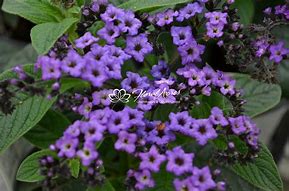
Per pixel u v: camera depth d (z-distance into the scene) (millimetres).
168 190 184
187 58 189
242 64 201
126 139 166
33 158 186
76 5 197
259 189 208
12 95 173
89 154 158
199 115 189
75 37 197
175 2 190
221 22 191
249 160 179
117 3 221
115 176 206
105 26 184
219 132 175
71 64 164
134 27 184
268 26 204
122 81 182
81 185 198
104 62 170
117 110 191
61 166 166
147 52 184
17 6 201
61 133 199
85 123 162
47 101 184
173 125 171
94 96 173
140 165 165
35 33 176
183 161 163
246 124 176
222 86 186
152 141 171
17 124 184
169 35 212
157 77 191
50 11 196
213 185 159
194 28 197
